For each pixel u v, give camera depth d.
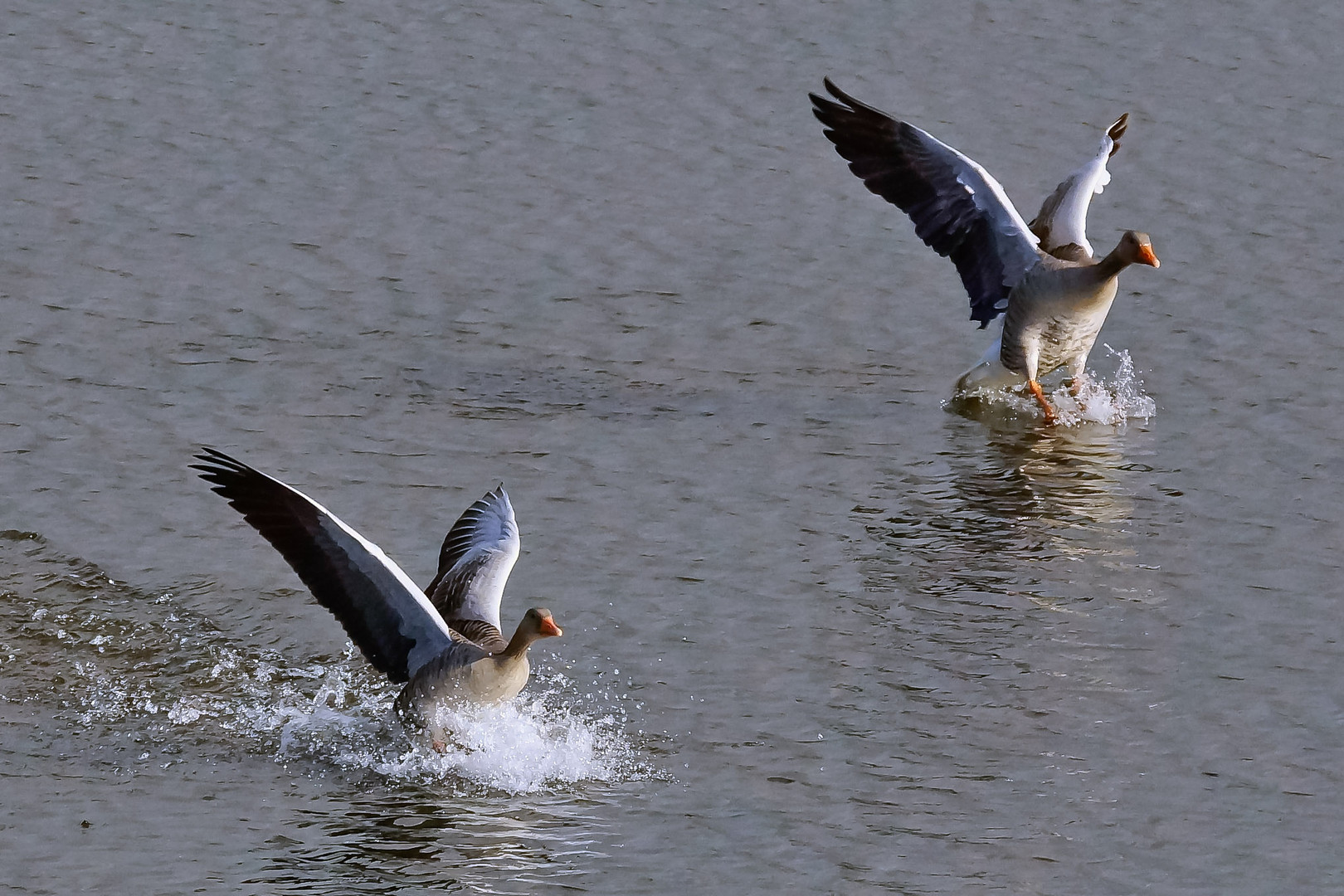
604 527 16.16
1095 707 13.63
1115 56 27.61
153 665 13.88
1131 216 23.33
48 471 16.64
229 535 15.79
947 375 19.86
